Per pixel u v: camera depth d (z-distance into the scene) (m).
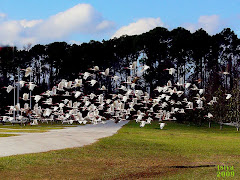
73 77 86.44
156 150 26.45
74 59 84.69
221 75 80.88
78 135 36.59
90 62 86.00
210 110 57.06
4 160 19.73
